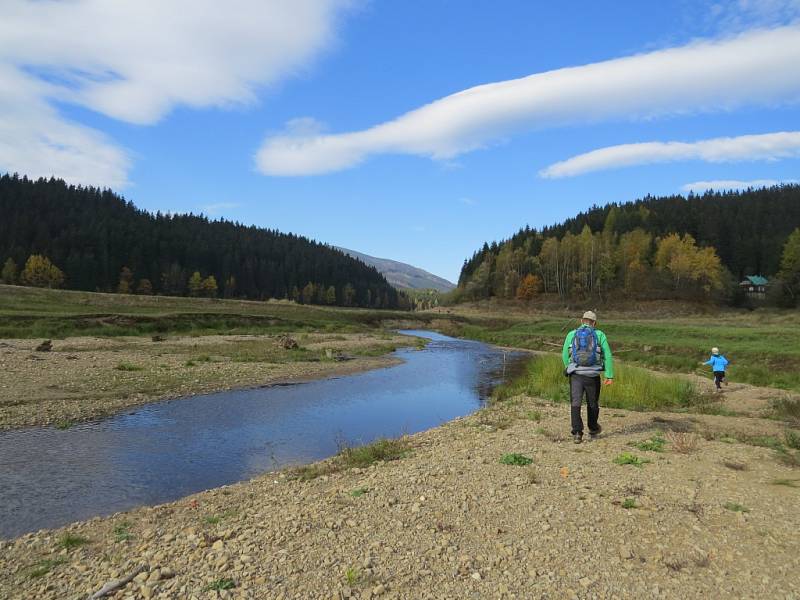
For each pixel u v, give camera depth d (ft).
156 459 34.24
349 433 42.88
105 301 182.91
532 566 14.19
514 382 70.13
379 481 24.07
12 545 19.92
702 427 33.01
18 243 377.91
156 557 16.72
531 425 36.19
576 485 21.03
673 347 116.67
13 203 436.35
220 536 18.24
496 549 15.43
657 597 12.31
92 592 14.71
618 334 171.01
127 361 77.97
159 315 143.84
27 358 73.10
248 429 43.57
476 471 24.25
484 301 387.96
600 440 29.32
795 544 14.66
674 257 327.88
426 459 28.09
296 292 501.56
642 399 45.93
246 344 114.62
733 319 247.91
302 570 14.70
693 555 14.29
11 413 44.83
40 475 30.30
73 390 55.42
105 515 24.48
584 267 355.36
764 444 27.76
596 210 529.45
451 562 14.66
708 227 400.88
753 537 15.28
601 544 15.34
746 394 54.54
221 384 65.82
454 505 19.53
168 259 437.99
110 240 411.95
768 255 359.46
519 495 20.22
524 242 481.05
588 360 28.76
